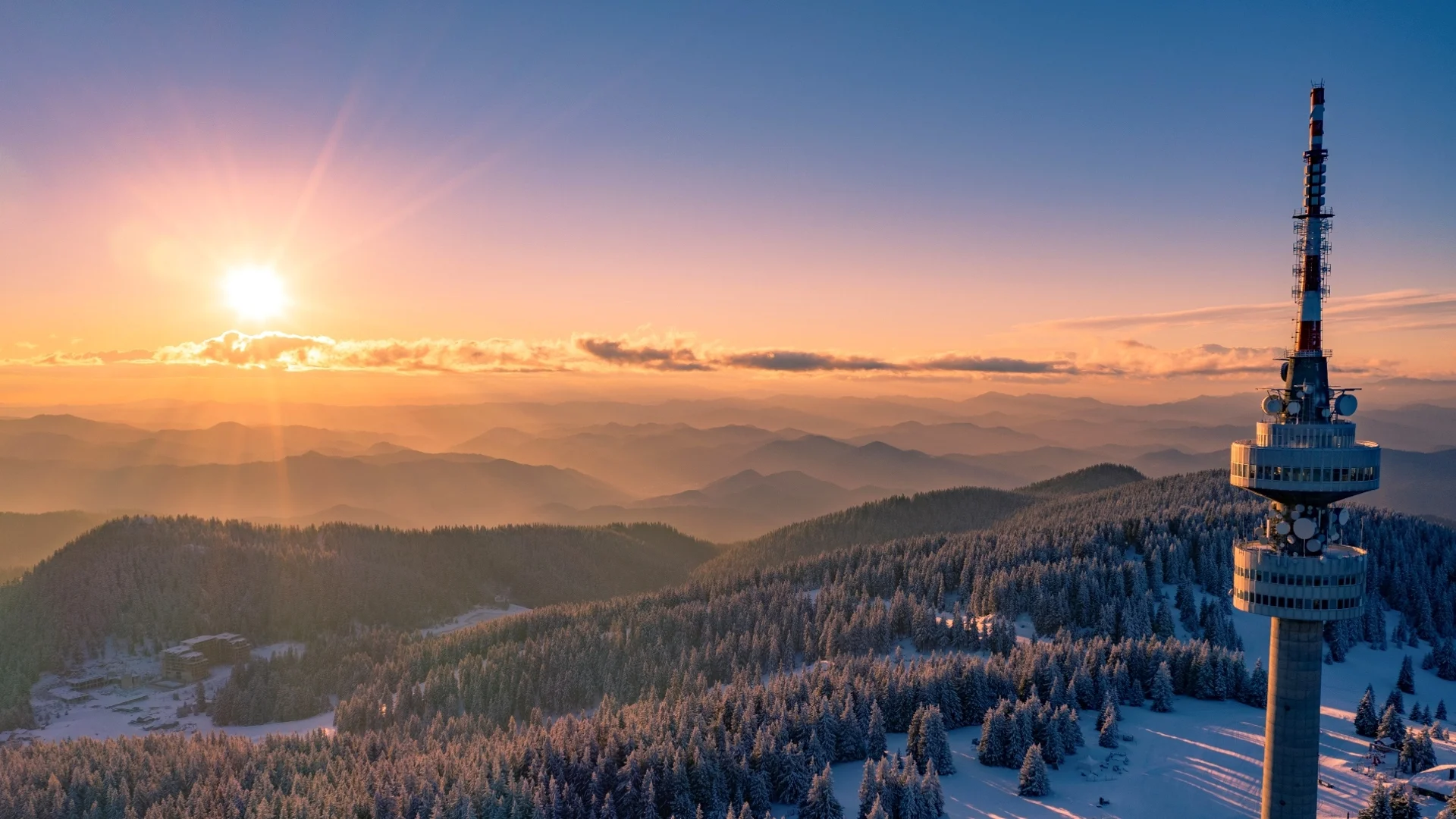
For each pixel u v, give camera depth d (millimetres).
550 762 127625
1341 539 105125
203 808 134375
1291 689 102688
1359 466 100500
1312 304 105625
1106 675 145250
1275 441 104375
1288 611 101688
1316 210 106000
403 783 124938
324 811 123250
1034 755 115562
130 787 148125
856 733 129625
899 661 157875
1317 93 105500
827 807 107062
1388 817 92750
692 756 119688
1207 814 109625
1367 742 126188
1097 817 108250
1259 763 121750
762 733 123875
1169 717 140000
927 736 122625
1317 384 104875
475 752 138875
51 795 142250
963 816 109188
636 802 114625
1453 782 105688
